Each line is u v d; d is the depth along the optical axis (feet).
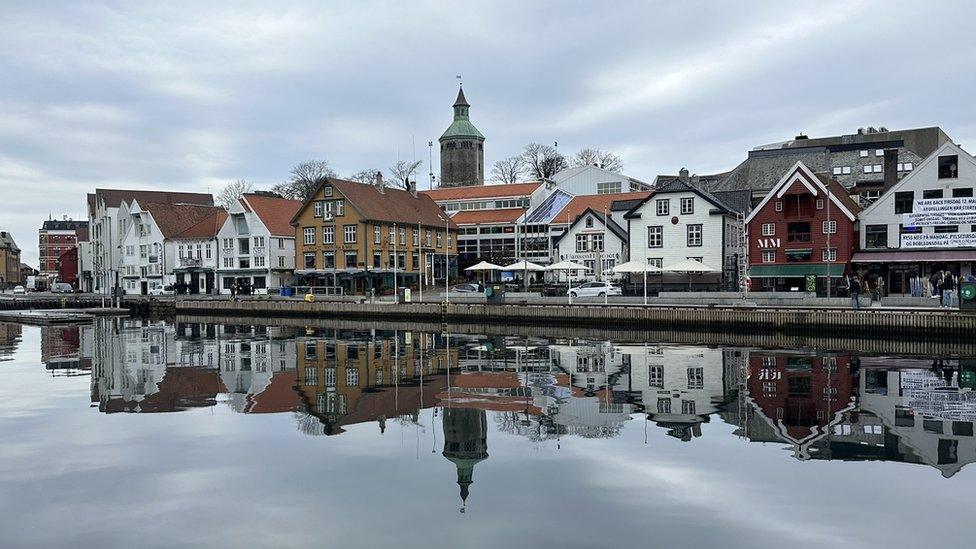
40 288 464.24
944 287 161.89
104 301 302.66
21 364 115.03
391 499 46.11
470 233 327.67
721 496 46.32
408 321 205.98
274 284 302.66
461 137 475.31
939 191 195.72
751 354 121.70
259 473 51.72
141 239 348.59
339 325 202.28
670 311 165.07
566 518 42.68
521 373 100.99
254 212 304.30
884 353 122.11
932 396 80.53
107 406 77.20
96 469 52.80
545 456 55.67
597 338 154.51
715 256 228.02
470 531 40.83
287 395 83.87
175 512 44.11
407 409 74.79
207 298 261.24
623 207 278.67
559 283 250.37
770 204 212.43
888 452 56.65
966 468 52.21
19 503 45.73
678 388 86.99
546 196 341.21
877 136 359.25
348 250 282.15
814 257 207.00
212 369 107.55
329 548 38.78
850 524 41.70
